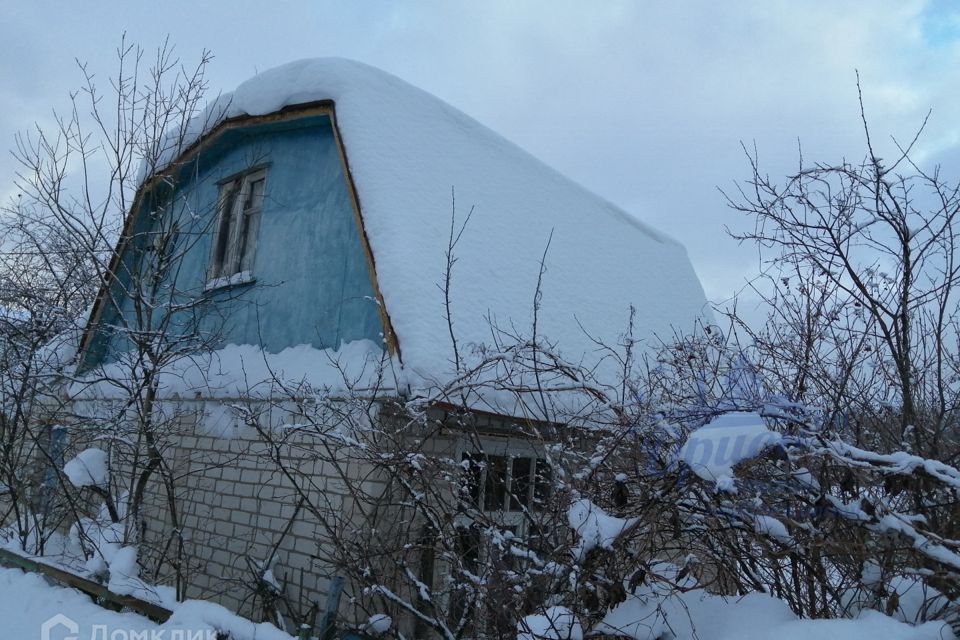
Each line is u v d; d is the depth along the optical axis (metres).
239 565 6.48
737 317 4.35
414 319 5.80
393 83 8.04
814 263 3.95
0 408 7.85
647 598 3.44
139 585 5.43
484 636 4.09
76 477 6.25
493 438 6.07
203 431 7.37
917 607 3.17
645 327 9.03
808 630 2.85
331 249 6.94
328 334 6.62
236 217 8.29
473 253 7.18
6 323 7.68
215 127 8.19
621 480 3.45
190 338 7.04
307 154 7.66
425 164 7.50
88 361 9.28
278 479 6.39
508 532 4.17
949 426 3.63
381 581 4.88
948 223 3.61
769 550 3.18
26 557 6.61
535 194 9.48
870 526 2.96
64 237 7.64
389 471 4.63
